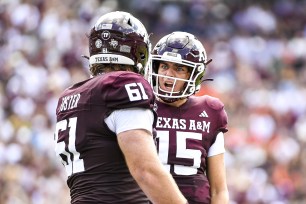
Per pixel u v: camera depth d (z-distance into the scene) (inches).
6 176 1572.3
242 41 2261.3
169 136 683.4
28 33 2031.3
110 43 548.7
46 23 2020.2
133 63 553.6
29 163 1610.5
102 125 526.3
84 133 532.7
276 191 1707.7
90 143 530.3
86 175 530.9
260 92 2020.2
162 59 678.5
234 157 1755.7
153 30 2336.4
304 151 1822.1
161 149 680.4
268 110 1957.4
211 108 700.7
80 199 530.0
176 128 687.7
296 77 2201.0
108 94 526.3
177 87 681.0
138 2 2356.1
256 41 2298.2
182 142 682.8
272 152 1822.1
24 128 1699.1
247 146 1817.2
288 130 1925.4
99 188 525.3
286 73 2213.3
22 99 1806.1
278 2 2471.7
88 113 533.3
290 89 2066.9
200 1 2390.5
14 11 2069.4
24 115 1752.0
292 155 1817.2
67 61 1939.0
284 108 1983.3
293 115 1974.7
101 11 2156.7
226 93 1983.3
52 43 1977.1
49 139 1651.1
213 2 2406.5
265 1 2455.7
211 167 691.4
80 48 1977.1
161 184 503.2
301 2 2527.1
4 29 2052.2
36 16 2055.9
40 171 1585.9
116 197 525.3
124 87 523.8
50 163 1596.9
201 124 692.1
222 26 2356.1
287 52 2303.2
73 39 2000.5
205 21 2364.7
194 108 698.2
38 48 1983.3
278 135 1884.8
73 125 539.8
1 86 1863.9
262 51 2268.7
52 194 1542.8
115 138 527.8
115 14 558.3
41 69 1905.8
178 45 680.4
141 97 520.7
